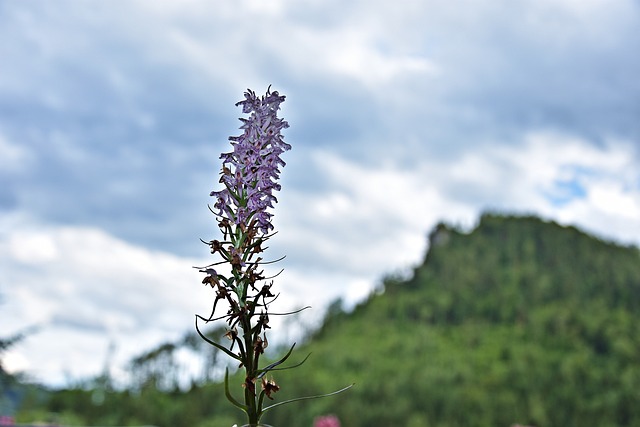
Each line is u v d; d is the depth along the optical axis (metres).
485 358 185.75
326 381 161.00
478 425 155.75
